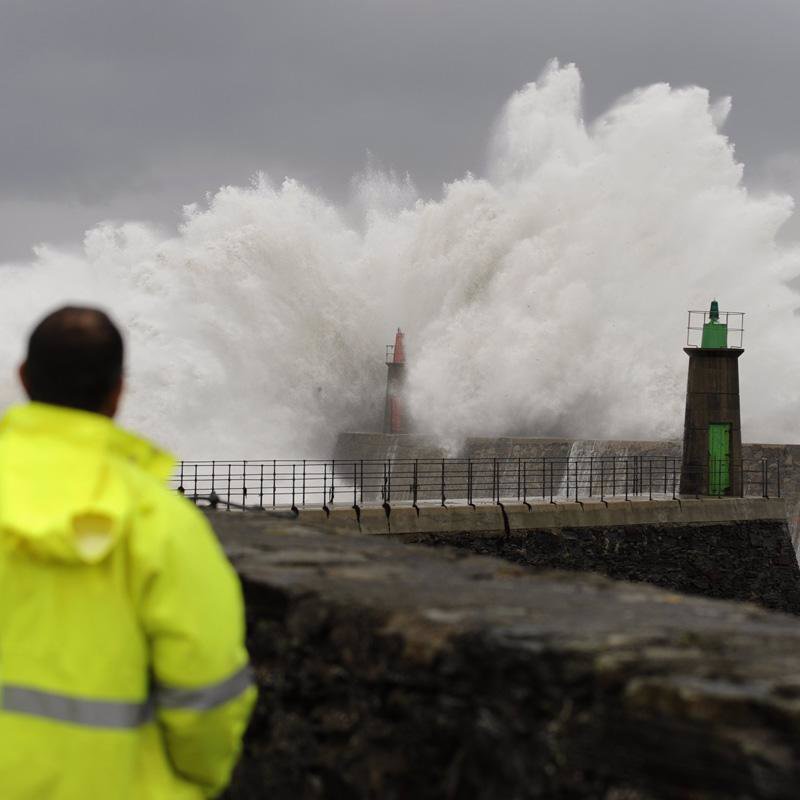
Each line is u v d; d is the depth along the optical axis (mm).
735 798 6672
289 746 10656
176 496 7258
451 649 8680
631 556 71875
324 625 10172
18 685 6875
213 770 7332
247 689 7309
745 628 8539
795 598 79750
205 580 6980
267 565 12102
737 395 82500
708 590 75062
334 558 12688
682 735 6941
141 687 7012
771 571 78625
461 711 8617
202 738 7051
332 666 10086
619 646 7926
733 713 6766
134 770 7012
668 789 7020
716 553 75750
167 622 6832
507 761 8125
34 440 7078
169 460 7559
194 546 7004
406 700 9172
